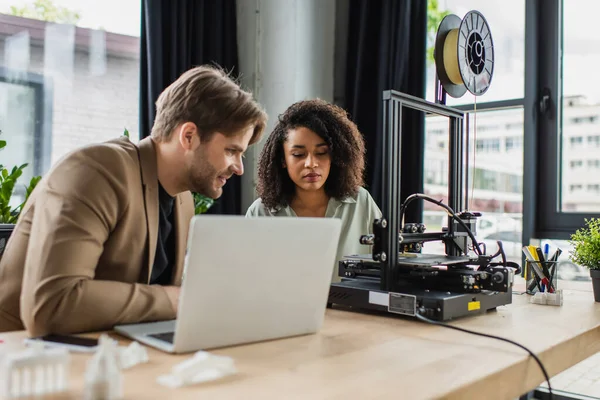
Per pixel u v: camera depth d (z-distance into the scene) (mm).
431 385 796
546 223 3039
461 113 1655
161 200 1346
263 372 841
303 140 1894
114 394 674
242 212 3391
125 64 3387
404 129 3174
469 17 1694
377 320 1259
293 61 3283
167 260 1405
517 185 3082
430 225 3309
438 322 1198
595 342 1235
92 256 1073
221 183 1329
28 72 3090
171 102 1280
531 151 3014
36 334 1012
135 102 3422
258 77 3377
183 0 3193
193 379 778
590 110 2941
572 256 1707
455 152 1656
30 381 698
